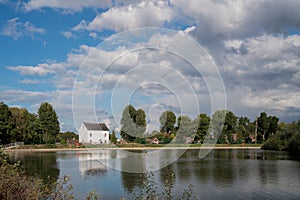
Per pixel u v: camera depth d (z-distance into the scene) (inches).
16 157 1267.2
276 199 528.4
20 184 243.0
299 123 1815.9
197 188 592.4
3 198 230.1
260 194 559.8
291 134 1779.0
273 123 2583.7
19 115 2153.1
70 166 922.1
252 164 1011.9
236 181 679.1
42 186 251.4
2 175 240.5
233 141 2370.8
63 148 1840.6
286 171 845.2
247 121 2714.1
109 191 542.9
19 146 1838.1
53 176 714.2
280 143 1807.3
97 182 633.6
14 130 1991.9
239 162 1074.7
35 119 2193.7
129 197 492.1
